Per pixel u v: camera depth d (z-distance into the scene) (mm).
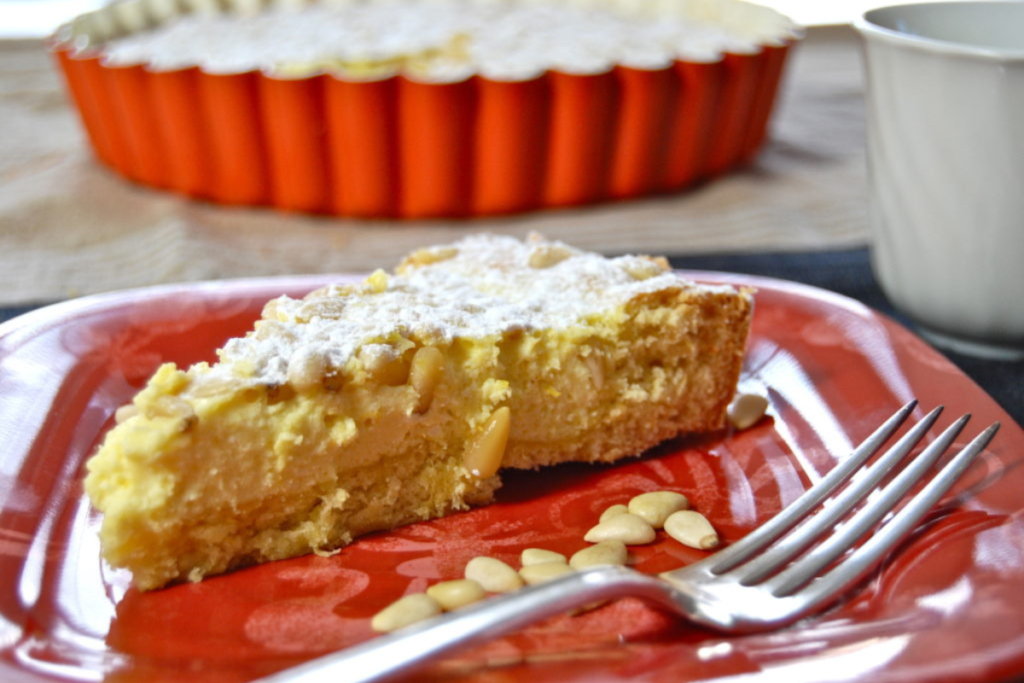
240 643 251
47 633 250
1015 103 316
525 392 308
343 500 287
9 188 484
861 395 319
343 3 639
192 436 271
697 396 327
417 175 454
